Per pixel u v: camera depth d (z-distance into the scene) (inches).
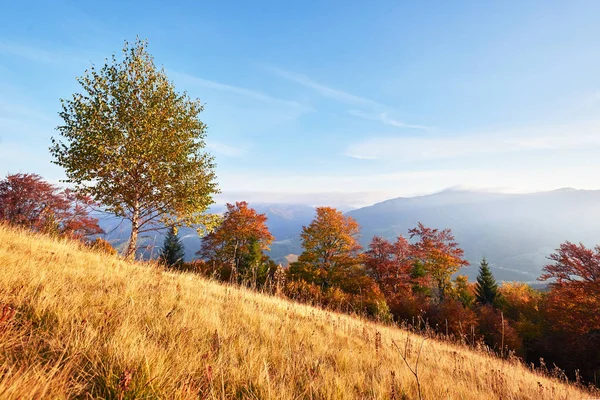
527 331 1007.6
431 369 205.9
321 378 122.0
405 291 1284.4
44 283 137.8
